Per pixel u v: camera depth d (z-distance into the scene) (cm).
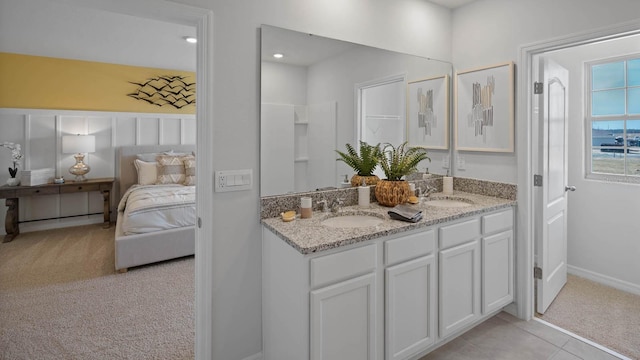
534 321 245
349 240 160
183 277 329
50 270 345
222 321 185
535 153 246
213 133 177
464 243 213
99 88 510
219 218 182
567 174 296
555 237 272
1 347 214
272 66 195
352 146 232
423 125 270
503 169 254
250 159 190
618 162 296
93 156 512
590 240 308
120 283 314
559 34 219
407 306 186
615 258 293
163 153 532
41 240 440
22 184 446
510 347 215
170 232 358
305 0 206
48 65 477
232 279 187
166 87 557
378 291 175
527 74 238
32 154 474
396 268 180
